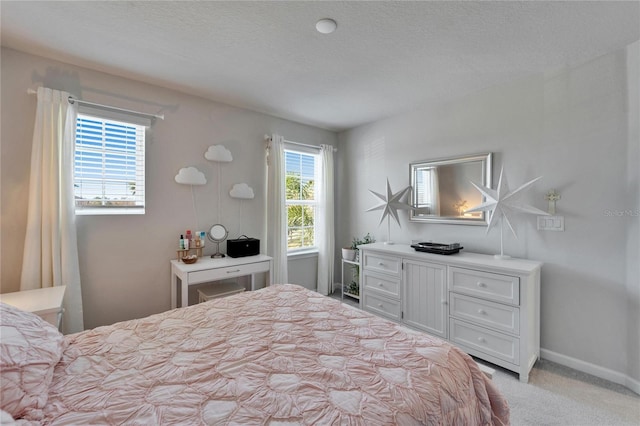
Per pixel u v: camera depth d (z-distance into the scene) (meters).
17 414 0.77
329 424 0.77
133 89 2.44
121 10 1.57
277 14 1.60
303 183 3.79
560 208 2.16
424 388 0.94
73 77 2.18
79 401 0.87
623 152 1.90
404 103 2.95
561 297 2.16
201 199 2.85
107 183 2.39
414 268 2.60
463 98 2.73
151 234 2.55
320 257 3.82
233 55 2.05
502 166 2.33
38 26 1.72
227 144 3.01
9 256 1.96
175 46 1.94
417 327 2.59
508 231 2.43
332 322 1.45
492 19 1.62
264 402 0.86
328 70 2.26
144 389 0.93
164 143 2.61
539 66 2.16
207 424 0.77
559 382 1.93
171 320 1.48
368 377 0.98
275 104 3.00
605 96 1.96
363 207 3.73
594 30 1.71
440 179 2.88
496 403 1.17
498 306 2.06
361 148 3.74
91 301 2.28
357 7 1.54
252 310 1.61
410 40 1.84
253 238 3.13
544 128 2.23
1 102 1.94
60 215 2.07
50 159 2.03
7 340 0.86
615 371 1.93
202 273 2.41
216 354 1.15
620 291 1.92
